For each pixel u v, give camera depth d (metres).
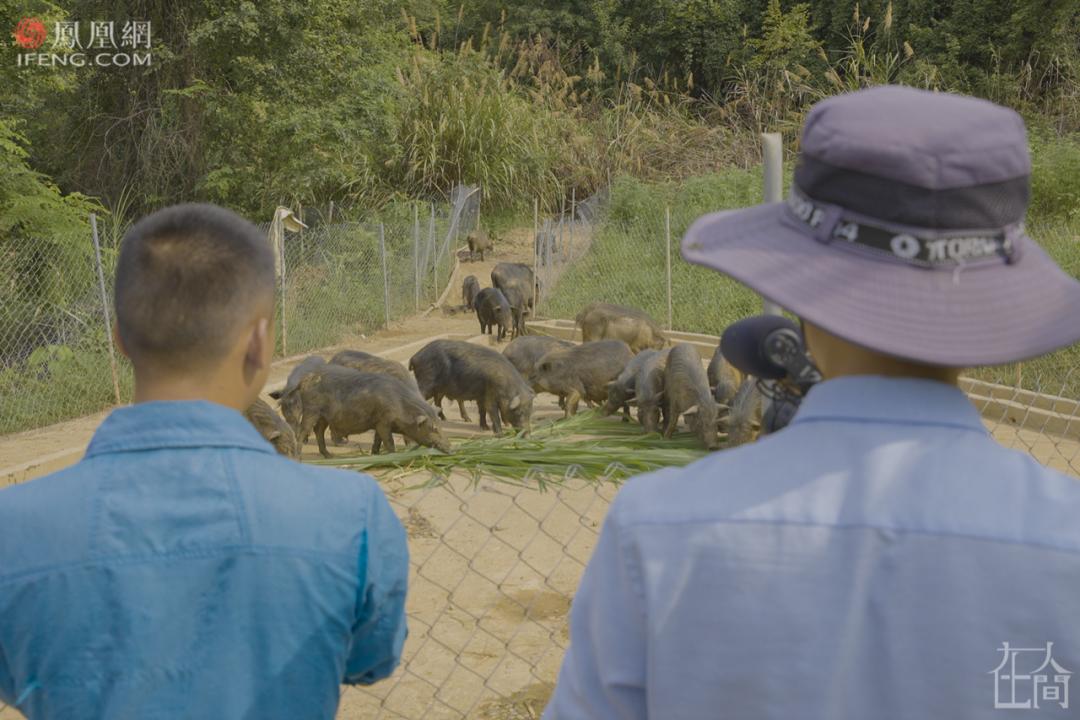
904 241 1.44
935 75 30.78
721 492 1.49
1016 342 1.42
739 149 31.61
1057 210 21.25
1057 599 1.37
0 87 21.84
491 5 48.88
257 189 26.25
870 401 1.50
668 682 1.45
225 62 25.83
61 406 13.97
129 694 1.78
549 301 22.17
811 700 1.39
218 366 1.98
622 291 21.31
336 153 27.11
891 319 1.44
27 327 15.14
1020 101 30.73
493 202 30.55
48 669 1.79
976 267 1.46
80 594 1.79
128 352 1.99
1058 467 9.62
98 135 27.47
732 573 1.43
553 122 32.94
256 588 1.85
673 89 42.62
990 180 1.43
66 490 1.86
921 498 1.43
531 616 6.72
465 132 29.52
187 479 1.87
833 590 1.41
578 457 8.77
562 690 1.60
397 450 10.82
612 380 12.71
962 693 1.37
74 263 16.34
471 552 7.72
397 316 21.83
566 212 31.64
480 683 5.80
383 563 1.99
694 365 11.09
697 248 1.62
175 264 1.94
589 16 45.38
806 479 1.47
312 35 25.67
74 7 25.72
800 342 2.01
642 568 1.48
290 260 19.12
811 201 1.54
